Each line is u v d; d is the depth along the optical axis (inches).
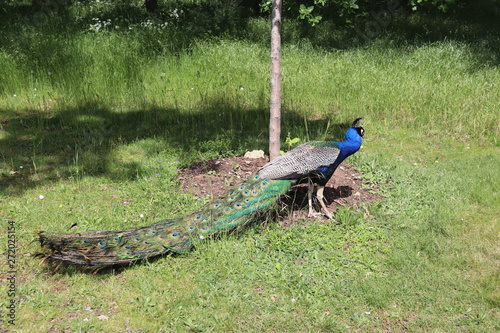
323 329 153.6
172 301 164.2
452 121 336.8
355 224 209.9
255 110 364.2
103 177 258.5
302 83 406.3
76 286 171.0
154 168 266.7
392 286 172.1
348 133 211.3
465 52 467.5
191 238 187.0
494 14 658.8
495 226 209.9
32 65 399.2
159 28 507.8
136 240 182.5
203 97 381.1
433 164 281.7
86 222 209.2
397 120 350.6
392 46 499.8
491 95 364.8
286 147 297.4
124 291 168.4
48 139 305.6
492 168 268.4
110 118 342.6
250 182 202.8
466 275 178.7
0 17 560.1
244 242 196.5
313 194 238.7
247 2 696.4
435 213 220.4
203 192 241.0
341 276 177.8
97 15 588.4
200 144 301.7
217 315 158.4
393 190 244.7
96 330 151.4
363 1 645.9
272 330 153.3
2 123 327.0
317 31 561.6
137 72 404.8
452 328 153.5
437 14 658.2
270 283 173.6
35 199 231.9
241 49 471.2
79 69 394.9
